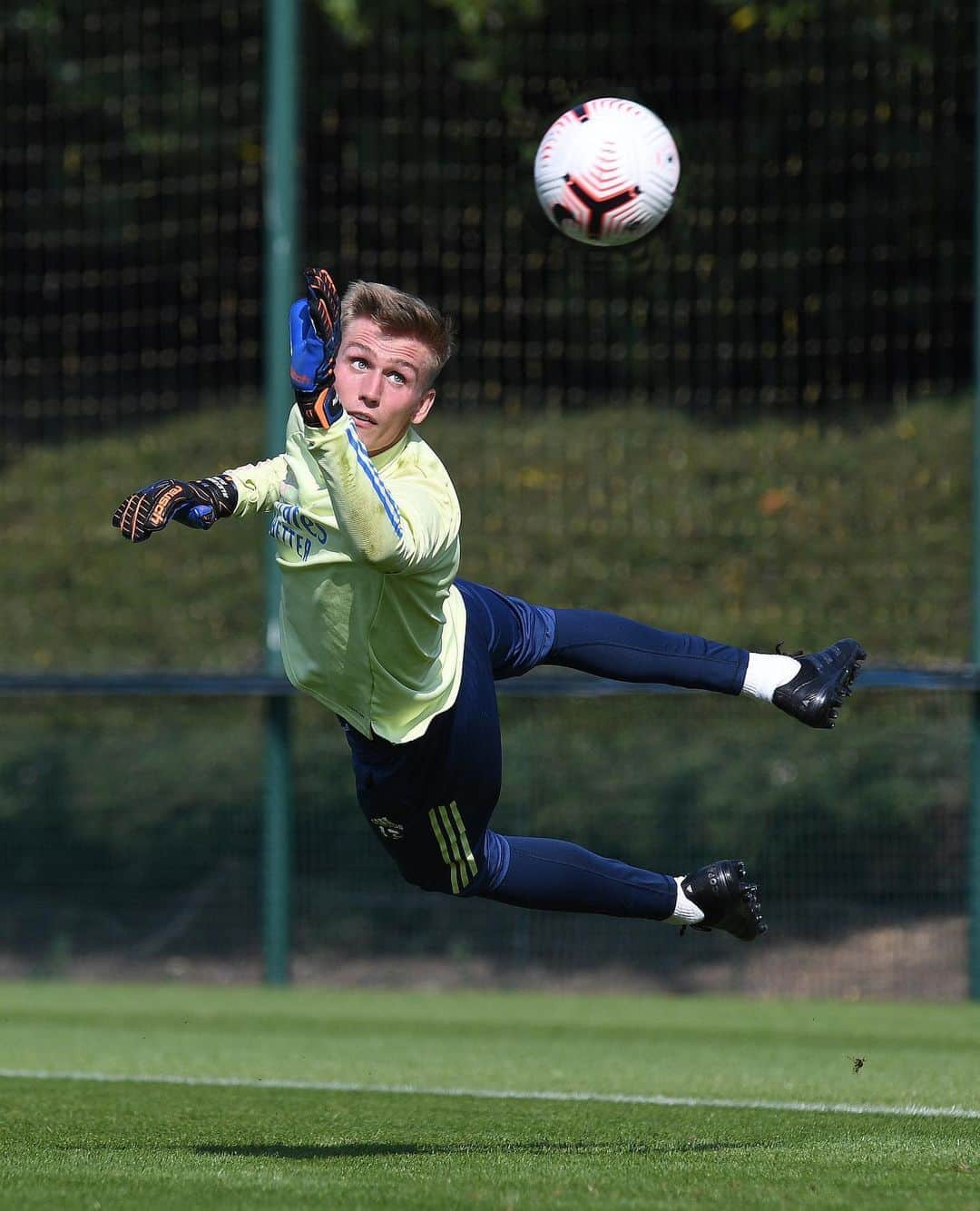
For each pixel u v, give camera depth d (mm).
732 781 44156
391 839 16359
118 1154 16484
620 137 17312
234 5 54125
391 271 51469
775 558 48406
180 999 37250
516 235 50062
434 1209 13203
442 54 51125
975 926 36562
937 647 45938
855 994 40125
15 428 57750
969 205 48781
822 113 47719
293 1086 23250
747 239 49594
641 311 49312
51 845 47812
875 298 50000
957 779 42750
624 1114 20344
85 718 50188
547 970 41719
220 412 55344
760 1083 23625
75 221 56125
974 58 47656
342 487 13727
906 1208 13336
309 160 52375
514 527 49938
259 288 55594
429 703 15477
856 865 42781
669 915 16922
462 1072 25078
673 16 50469
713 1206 13359
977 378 36719
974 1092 22422
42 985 41438
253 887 46375
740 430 51125
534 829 45312
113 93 53750
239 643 50812
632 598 48375
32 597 52594
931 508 48250
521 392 52781
